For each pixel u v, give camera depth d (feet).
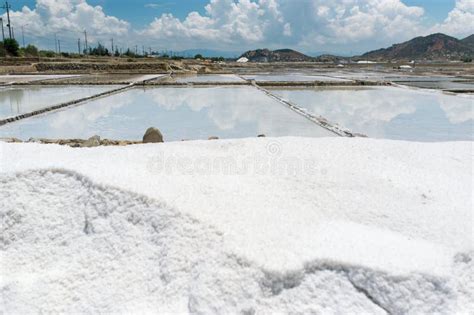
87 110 46.03
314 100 57.16
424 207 13.10
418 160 18.44
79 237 12.33
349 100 57.36
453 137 34.94
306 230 11.39
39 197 13.60
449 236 11.33
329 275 9.88
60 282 10.93
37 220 12.92
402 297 9.55
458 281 9.93
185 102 53.52
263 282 9.74
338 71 149.38
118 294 10.54
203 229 11.15
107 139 30.55
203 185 13.92
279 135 34.12
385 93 66.85
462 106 52.13
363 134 33.99
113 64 130.41
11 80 84.38
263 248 10.44
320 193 13.85
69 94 60.23
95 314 10.15
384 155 18.75
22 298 10.50
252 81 83.20
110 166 15.19
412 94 65.36
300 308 9.49
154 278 10.69
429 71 147.64
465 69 165.17
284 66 204.44
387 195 13.89
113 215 12.46
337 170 16.16
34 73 113.19
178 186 13.62
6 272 11.54
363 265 9.87
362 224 11.96
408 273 9.73
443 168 17.62
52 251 12.09
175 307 9.92
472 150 20.66
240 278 9.87
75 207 13.14
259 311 9.45
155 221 11.84
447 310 9.49
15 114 42.24
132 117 42.29
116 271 11.12
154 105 50.49
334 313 9.46
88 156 17.37
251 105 51.31
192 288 10.07
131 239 11.76
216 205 12.38
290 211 12.44
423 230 11.65
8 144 19.90
